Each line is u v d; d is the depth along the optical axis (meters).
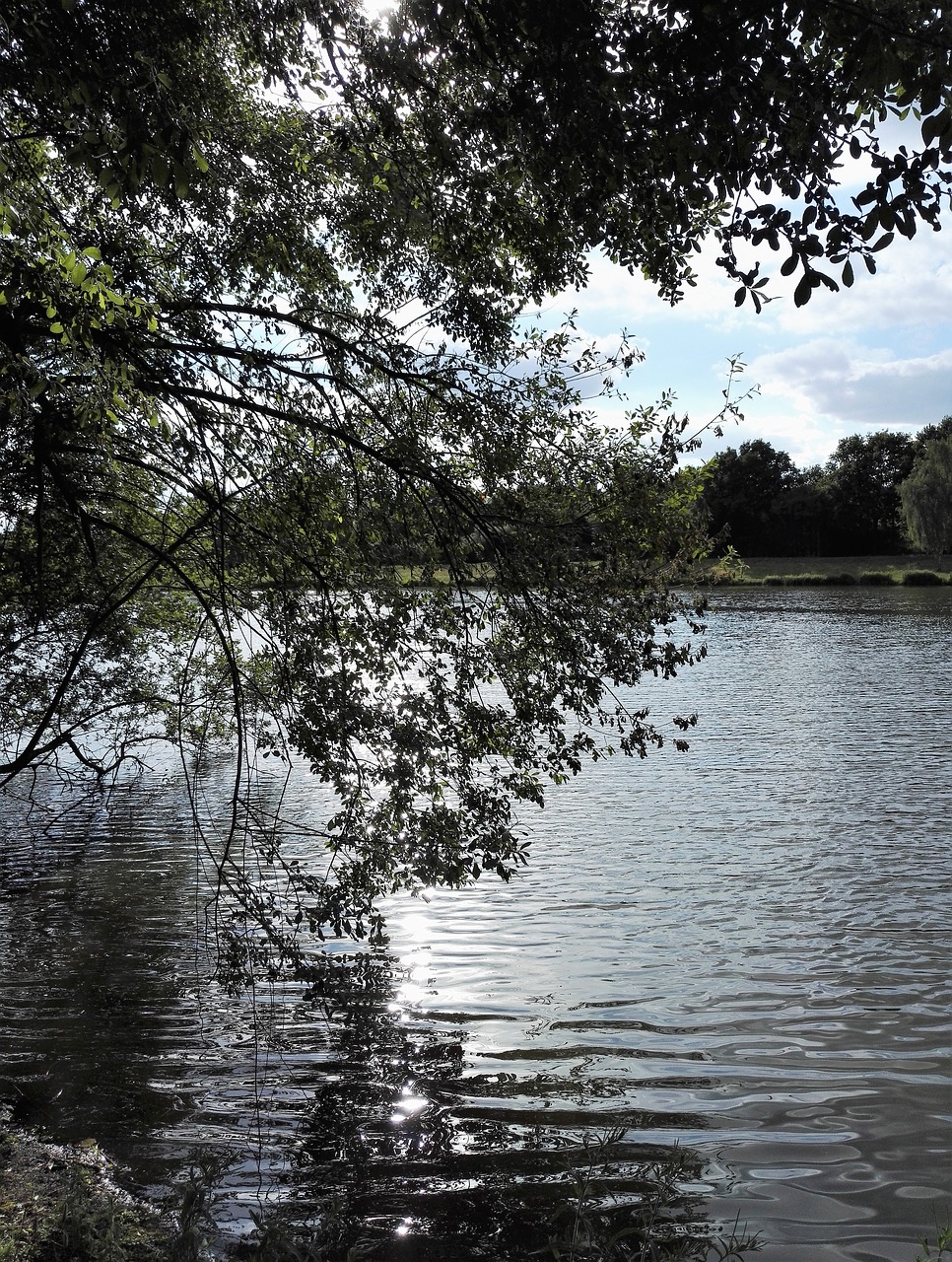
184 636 15.14
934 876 13.35
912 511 111.25
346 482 8.34
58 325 5.77
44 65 5.17
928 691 32.00
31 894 12.83
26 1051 8.03
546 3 4.98
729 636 51.34
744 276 4.94
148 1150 6.46
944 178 4.51
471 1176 6.23
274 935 8.86
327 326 8.57
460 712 8.27
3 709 14.97
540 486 8.12
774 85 4.62
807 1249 5.46
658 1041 8.44
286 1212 5.71
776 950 10.72
